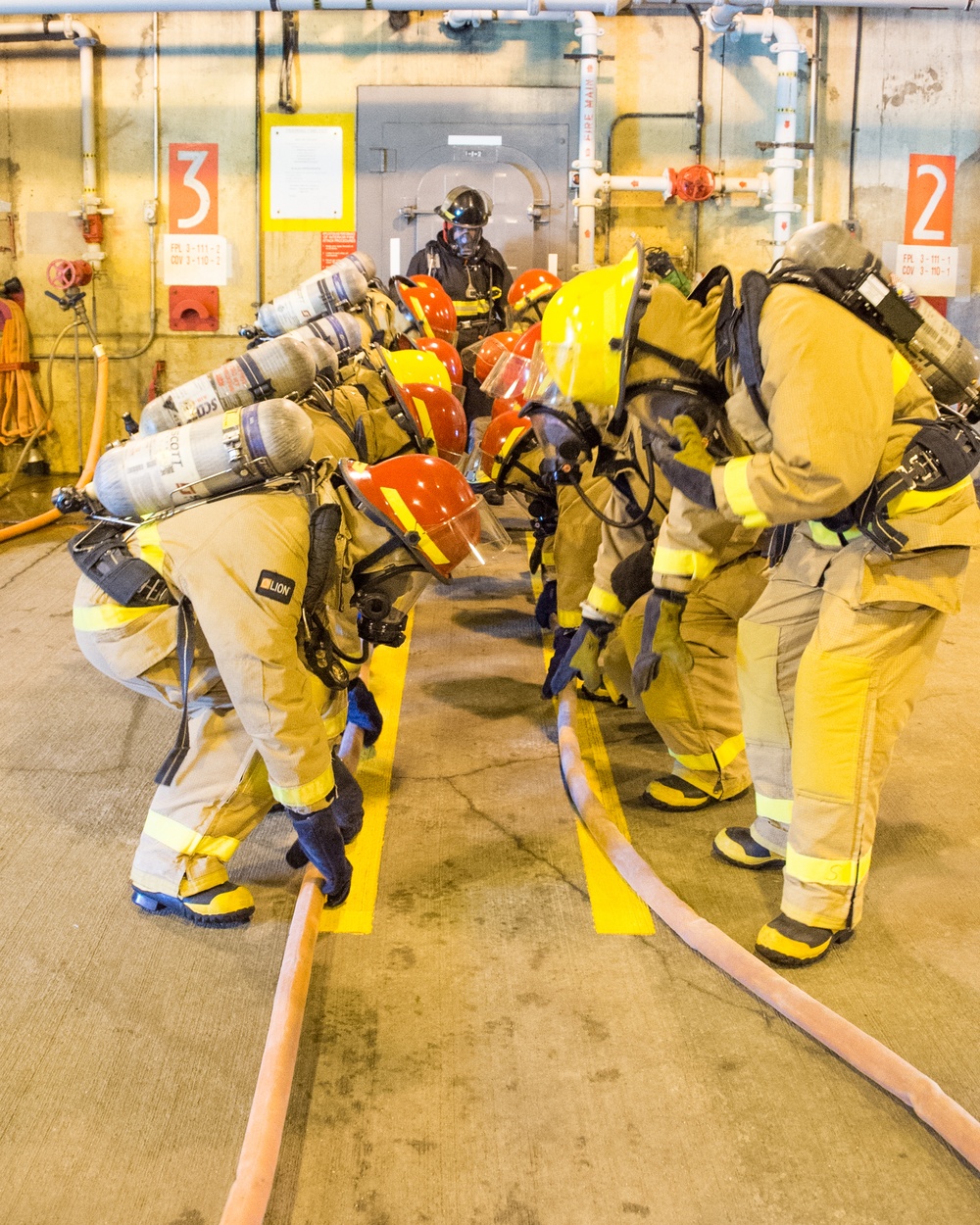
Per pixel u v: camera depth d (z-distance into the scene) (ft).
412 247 27.37
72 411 27.96
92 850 9.69
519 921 8.70
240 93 26.76
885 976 8.00
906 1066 6.67
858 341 6.82
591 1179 6.15
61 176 27.14
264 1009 7.62
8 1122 6.49
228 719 8.34
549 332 7.30
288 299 13.83
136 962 8.10
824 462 6.56
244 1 23.26
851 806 7.91
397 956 8.20
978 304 28.07
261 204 27.17
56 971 7.95
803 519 7.16
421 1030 7.38
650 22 26.50
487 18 25.50
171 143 26.94
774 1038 7.34
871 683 7.70
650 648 8.28
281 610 7.27
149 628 7.92
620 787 11.12
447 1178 6.15
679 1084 6.90
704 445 7.26
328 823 7.83
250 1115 6.27
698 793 10.62
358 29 26.50
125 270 27.48
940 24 26.81
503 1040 7.29
